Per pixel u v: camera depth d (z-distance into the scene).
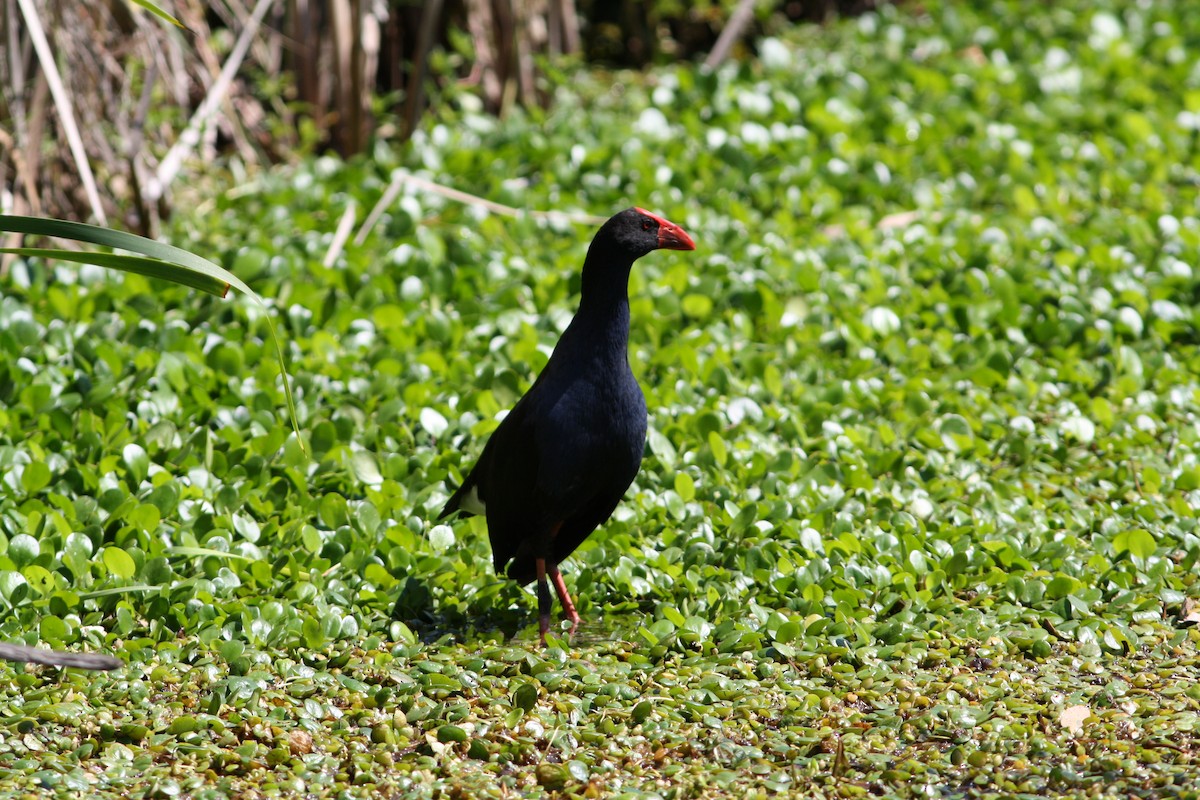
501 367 12.20
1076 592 8.91
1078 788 6.82
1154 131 18.33
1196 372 12.38
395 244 15.02
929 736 7.42
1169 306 13.14
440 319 12.89
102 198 15.21
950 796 6.86
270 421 11.05
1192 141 18.25
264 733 7.39
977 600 8.98
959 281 13.92
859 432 11.16
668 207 15.85
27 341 12.33
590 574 9.25
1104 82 20.39
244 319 13.14
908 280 14.25
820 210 16.16
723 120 18.36
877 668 8.12
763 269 14.45
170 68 15.82
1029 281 13.98
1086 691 7.84
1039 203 16.44
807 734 7.42
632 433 8.45
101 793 6.85
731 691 7.89
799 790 6.92
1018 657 8.31
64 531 9.09
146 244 6.34
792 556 9.41
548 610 8.73
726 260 14.55
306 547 9.30
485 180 16.89
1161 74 20.48
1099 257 14.38
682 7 23.92
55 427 10.77
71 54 14.36
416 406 11.52
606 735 7.45
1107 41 22.06
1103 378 12.13
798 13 25.66
